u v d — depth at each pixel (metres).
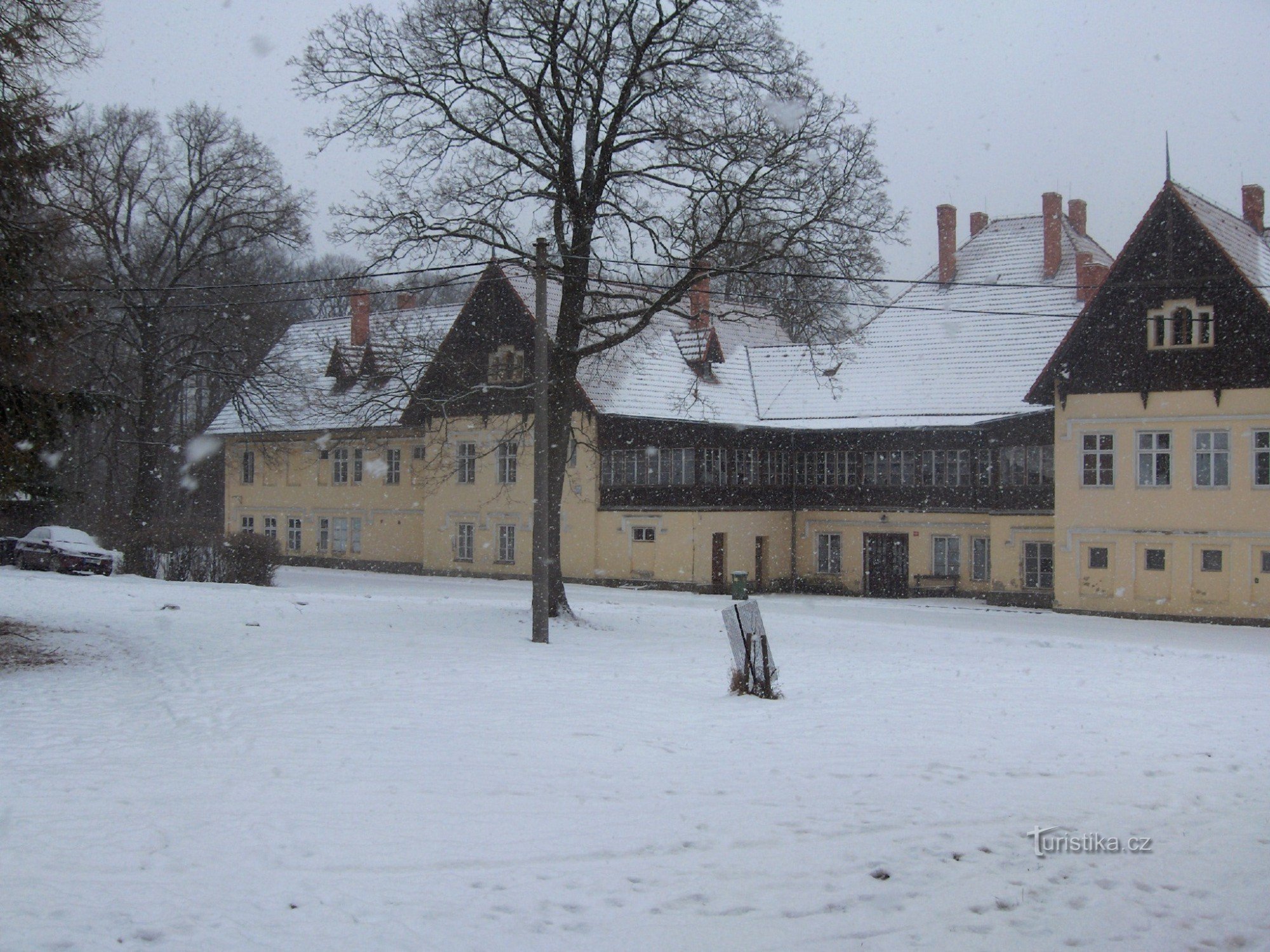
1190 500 35.75
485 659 18.02
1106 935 6.48
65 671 16.22
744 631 15.12
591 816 8.73
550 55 24.27
